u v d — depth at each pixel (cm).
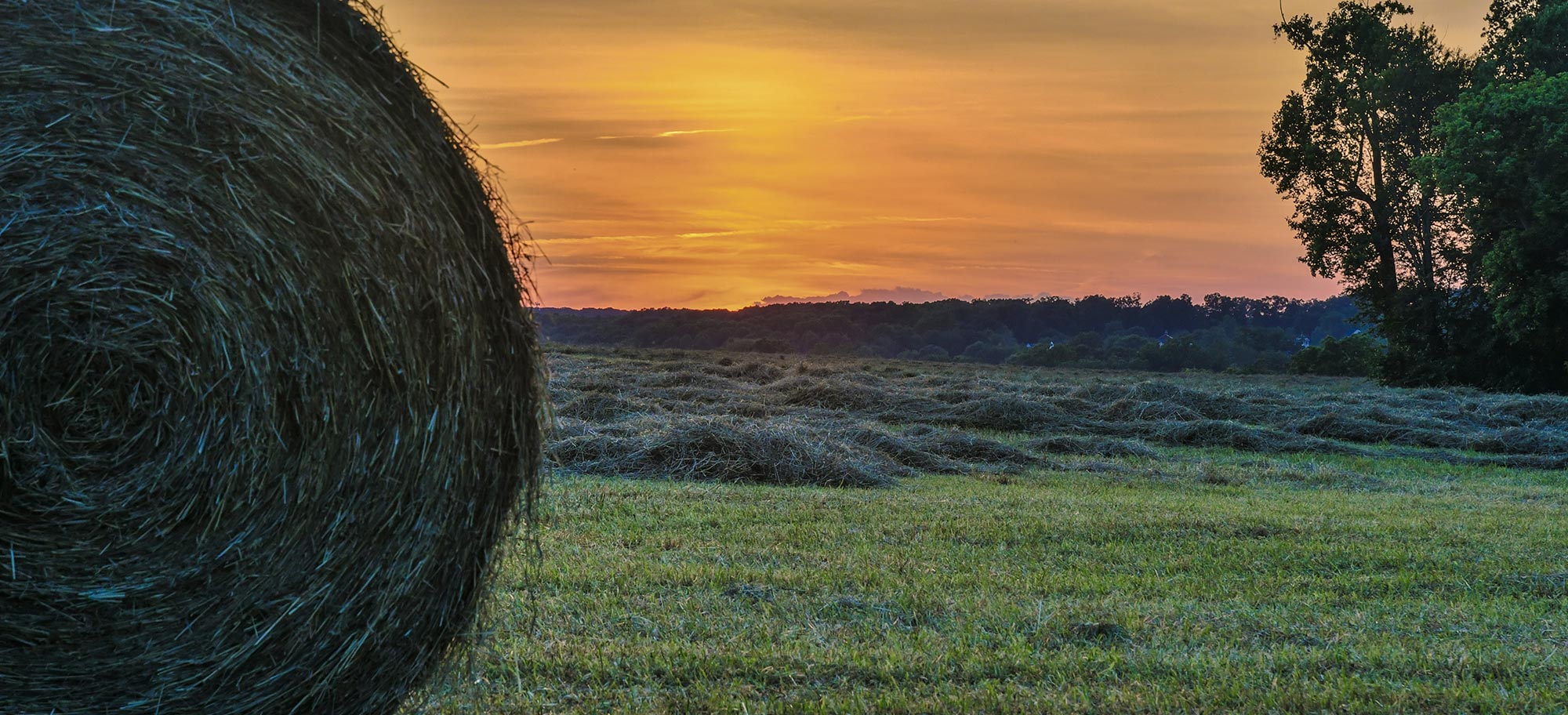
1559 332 3134
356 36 385
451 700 480
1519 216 3130
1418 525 998
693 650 558
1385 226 3709
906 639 595
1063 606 676
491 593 441
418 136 394
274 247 369
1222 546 881
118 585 371
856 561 787
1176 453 1675
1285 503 1166
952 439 1547
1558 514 1124
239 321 369
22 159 351
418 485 400
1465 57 3656
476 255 411
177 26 362
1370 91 3647
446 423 403
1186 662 565
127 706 378
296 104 370
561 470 1232
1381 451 1769
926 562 796
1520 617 680
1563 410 2086
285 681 396
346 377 381
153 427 371
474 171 413
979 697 507
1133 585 745
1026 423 1898
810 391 2073
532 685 507
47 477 363
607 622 610
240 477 375
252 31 368
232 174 366
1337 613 684
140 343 366
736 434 1308
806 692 511
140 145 361
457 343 402
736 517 962
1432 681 550
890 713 489
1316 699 512
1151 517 998
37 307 357
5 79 349
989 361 8200
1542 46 3497
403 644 414
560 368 2591
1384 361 3744
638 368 2836
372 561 398
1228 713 501
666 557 785
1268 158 3834
